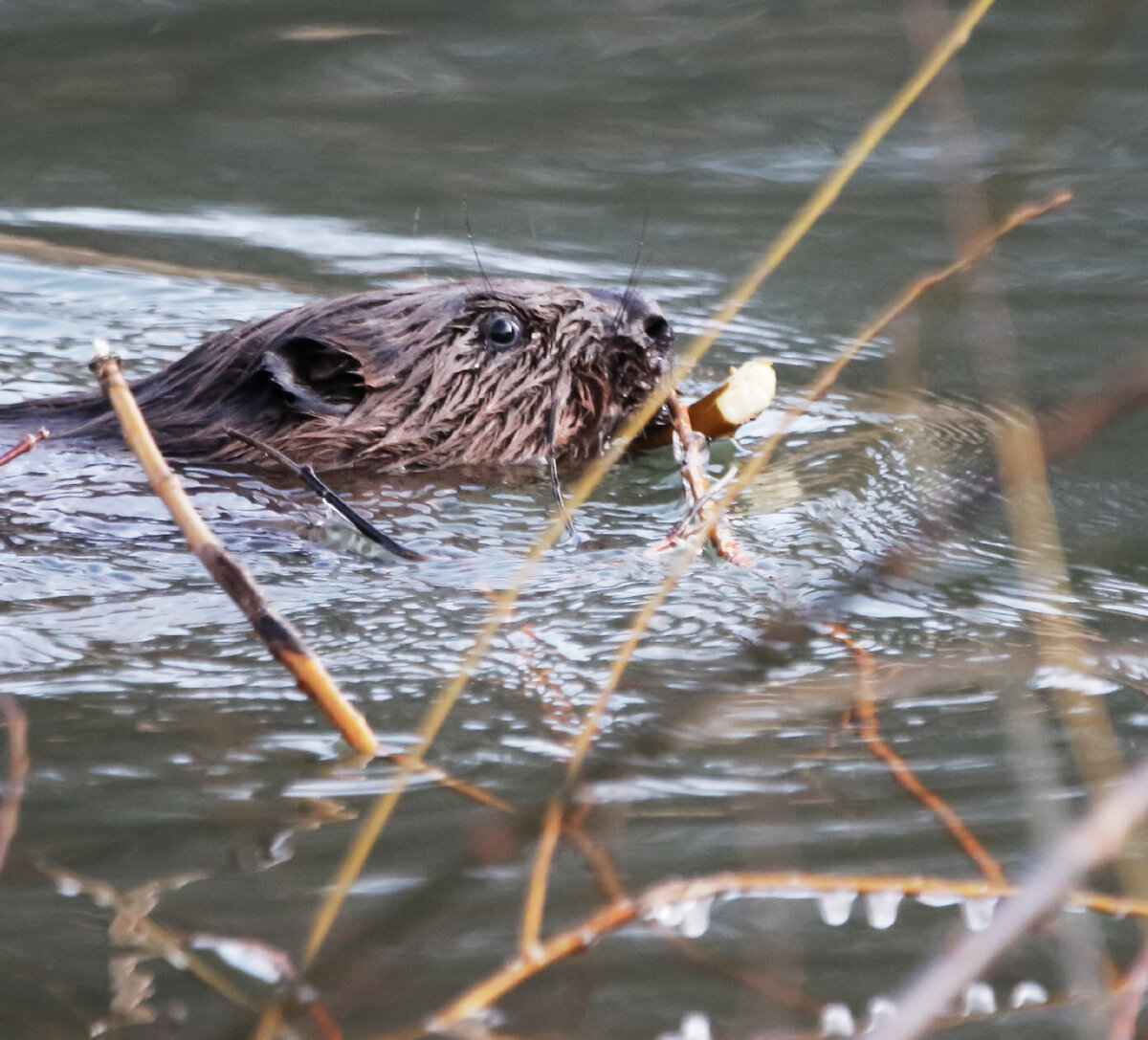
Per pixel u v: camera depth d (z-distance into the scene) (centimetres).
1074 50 601
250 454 1171
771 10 3119
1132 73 2597
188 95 2580
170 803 730
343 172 2239
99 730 798
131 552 1015
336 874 674
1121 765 769
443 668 870
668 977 611
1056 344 1548
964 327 1606
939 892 646
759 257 1892
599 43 2909
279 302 1717
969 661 888
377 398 1192
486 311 1225
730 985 605
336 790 744
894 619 943
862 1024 579
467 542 1057
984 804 739
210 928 632
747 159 2289
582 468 1221
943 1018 591
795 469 1216
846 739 805
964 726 816
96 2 3070
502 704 830
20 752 774
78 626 915
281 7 3080
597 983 607
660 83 2672
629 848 700
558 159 2302
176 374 1231
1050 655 894
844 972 614
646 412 805
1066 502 1165
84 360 1500
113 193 2120
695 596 963
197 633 908
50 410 1230
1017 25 2883
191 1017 576
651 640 905
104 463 1150
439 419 1205
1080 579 1022
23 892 657
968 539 1084
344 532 1060
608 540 1064
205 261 1862
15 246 1875
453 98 2595
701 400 1257
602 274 1822
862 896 665
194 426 1190
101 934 627
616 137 2403
